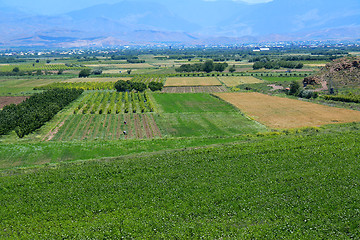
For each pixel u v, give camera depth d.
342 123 85.81
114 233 39.91
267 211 43.31
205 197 47.03
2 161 65.62
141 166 58.78
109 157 66.12
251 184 50.31
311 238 37.44
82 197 48.84
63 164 63.03
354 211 41.97
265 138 75.12
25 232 40.91
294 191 47.78
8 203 48.09
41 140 79.12
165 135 81.56
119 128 88.81
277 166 56.84
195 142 74.81
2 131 83.12
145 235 39.28
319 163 57.25
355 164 56.09
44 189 51.91
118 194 49.31
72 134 83.81
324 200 44.97
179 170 56.41
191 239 38.34
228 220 41.72
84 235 39.53
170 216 42.84
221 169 56.41
